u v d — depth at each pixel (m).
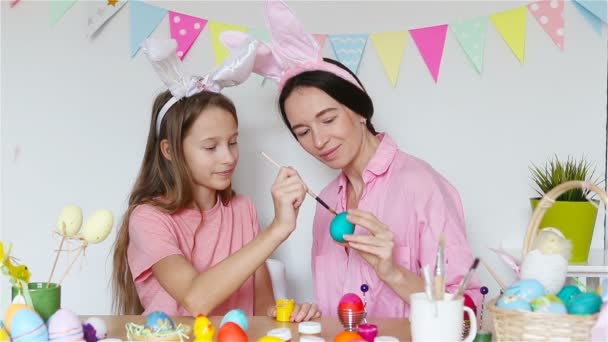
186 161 1.57
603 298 1.00
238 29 2.01
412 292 1.30
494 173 2.02
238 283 1.32
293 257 2.07
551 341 0.96
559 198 1.84
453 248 1.40
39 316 1.07
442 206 1.44
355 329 1.19
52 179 2.06
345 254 1.59
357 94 1.48
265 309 1.72
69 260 2.07
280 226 1.32
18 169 2.05
